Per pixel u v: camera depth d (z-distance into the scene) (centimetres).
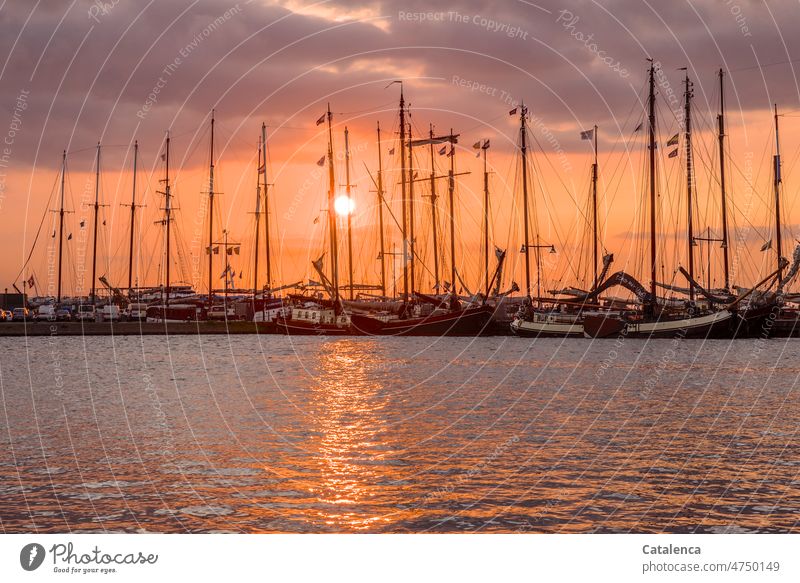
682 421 5084
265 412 5512
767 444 4306
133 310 17400
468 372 8450
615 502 3228
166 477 3581
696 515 3069
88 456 4016
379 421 5094
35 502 3219
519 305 15338
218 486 3438
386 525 2966
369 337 14962
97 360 10438
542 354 10919
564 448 4216
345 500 3253
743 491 3366
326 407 5756
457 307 14838
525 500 3253
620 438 4494
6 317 17838
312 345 13188
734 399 6169
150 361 10212
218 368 9131
